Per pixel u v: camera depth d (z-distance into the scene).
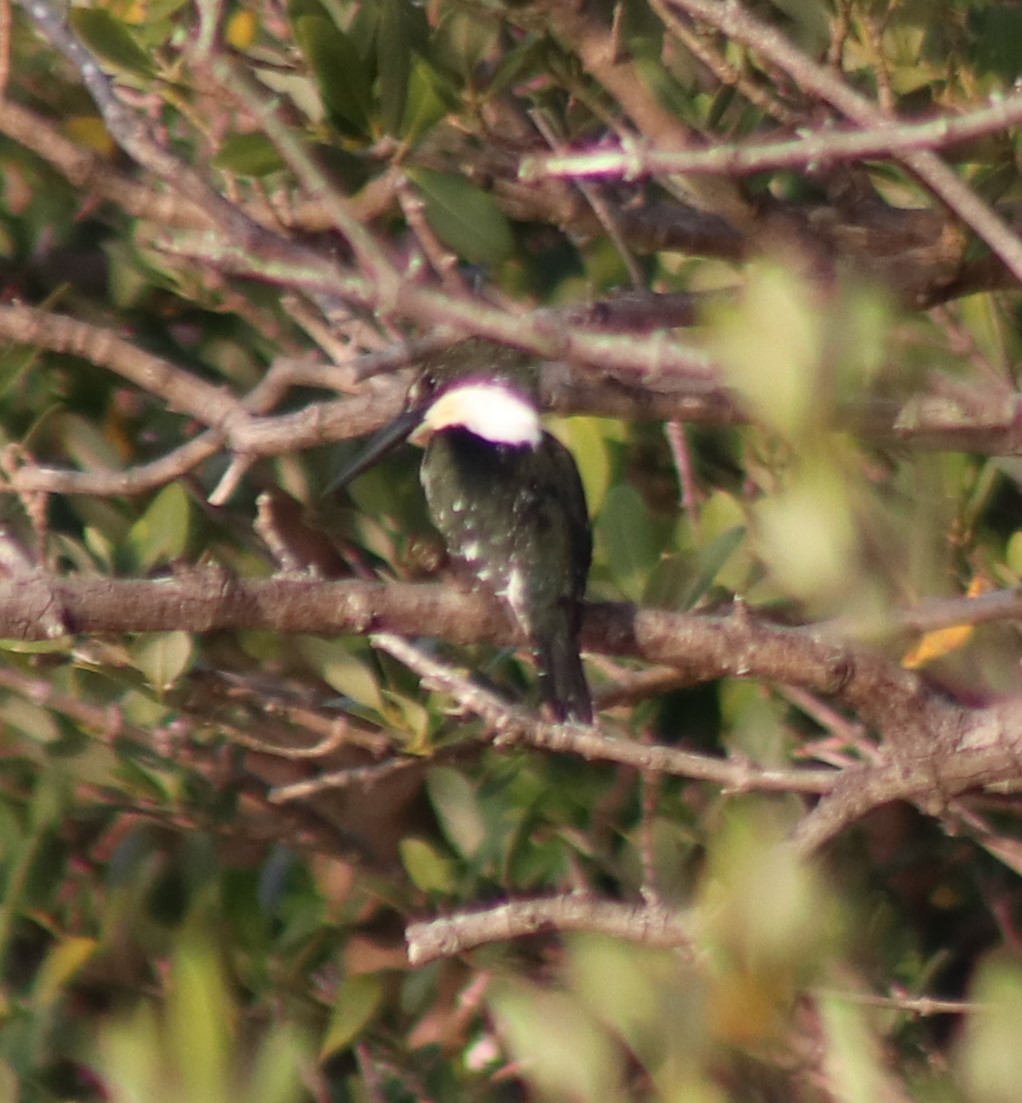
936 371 5.16
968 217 6.20
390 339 10.80
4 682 10.26
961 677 8.58
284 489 11.86
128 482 8.93
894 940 11.02
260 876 10.88
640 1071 6.75
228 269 9.61
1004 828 11.85
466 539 9.56
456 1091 9.82
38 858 10.43
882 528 5.57
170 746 10.53
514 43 10.62
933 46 10.54
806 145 6.37
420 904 10.53
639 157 6.52
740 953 5.69
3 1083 8.97
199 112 10.09
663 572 9.04
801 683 8.04
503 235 8.48
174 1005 4.35
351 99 8.61
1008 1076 4.69
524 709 9.84
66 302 12.43
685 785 10.59
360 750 11.88
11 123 9.27
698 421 8.72
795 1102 6.88
